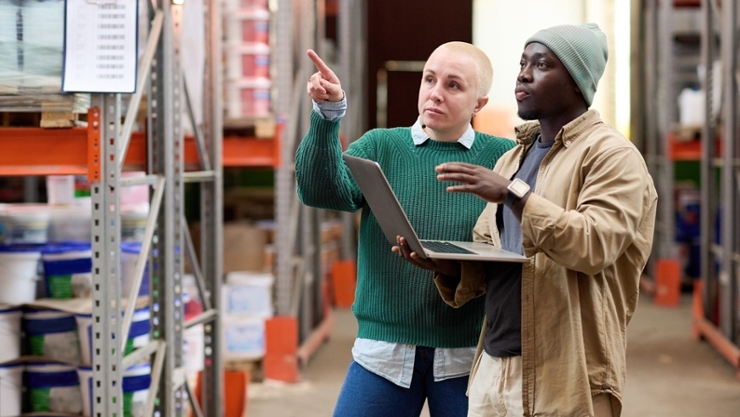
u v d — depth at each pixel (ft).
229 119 16.80
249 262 18.84
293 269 19.06
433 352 8.25
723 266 19.99
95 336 8.95
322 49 23.44
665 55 26.86
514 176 7.32
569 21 33.53
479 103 8.50
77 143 8.97
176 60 11.18
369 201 7.36
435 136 8.50
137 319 10.16
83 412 10.36
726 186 19.74
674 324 23.63
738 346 19.29
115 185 8.87
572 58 6.62
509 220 7.27
